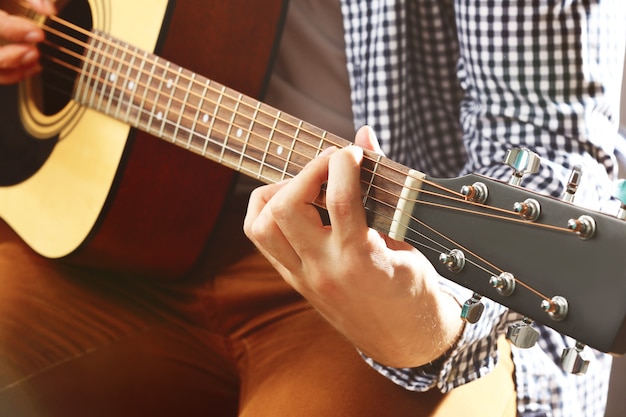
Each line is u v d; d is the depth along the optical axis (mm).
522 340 844
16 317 1326
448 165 1363
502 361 1232
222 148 1121
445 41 1298
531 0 1130
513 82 1174
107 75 1313
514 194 859
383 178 932
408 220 927
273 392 1174
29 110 1464
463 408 1146
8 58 1393
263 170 1077
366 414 1113
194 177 1327
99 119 1345
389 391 1139
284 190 919
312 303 1042
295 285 1039
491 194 873
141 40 1293
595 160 1172
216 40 1304
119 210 1332
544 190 1107
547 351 1271
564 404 1241
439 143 1362
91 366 1290
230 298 1355
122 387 1282
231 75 1332
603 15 1154
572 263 823
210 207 1354
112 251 1376
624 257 792
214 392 1303
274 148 1057
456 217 897
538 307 845
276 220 934
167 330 1347
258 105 1089
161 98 1227
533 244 848
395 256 954
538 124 1166
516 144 1182
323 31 1370
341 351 1198
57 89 1406
